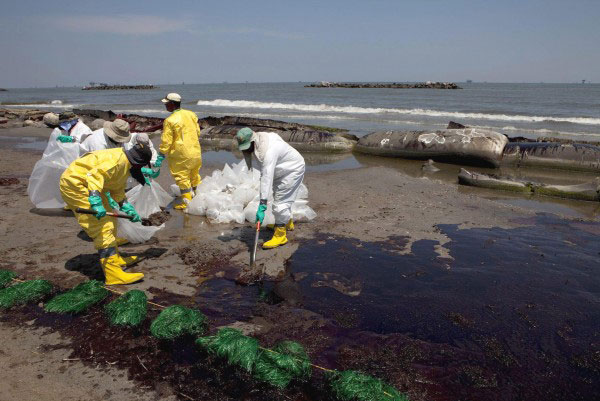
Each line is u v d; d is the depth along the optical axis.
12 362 3.06
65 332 3.48
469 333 3.57
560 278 4.55
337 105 40.59
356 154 13.83
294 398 2.80
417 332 3.58
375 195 8.05
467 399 2.82
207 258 4.95
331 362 3.18
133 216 4.36
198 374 2.99
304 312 3.86
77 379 2.89
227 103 40.97
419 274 4.63
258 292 4.21
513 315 3.84
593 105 38.62
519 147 11.52
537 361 3.22
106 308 3.78
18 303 3.87
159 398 2.74
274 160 4.91
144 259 4.94
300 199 7.25
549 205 7.57
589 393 2.89
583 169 10.56
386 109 32.53
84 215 4.03
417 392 2.88
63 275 4.50
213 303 3.99
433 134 12.27
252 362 3.02
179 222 6.37
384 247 5.39
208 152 13.70
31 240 5.42
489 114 28.98
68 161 6.34
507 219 6.58
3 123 21.00
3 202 7.07
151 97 66.12
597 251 5.28
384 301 4.07
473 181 8.91
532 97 55.44
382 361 3.20
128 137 5.59
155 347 3.29
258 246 5.39
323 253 5.18
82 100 56.19
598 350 3.35
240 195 6.64
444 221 6.46
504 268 4.79
